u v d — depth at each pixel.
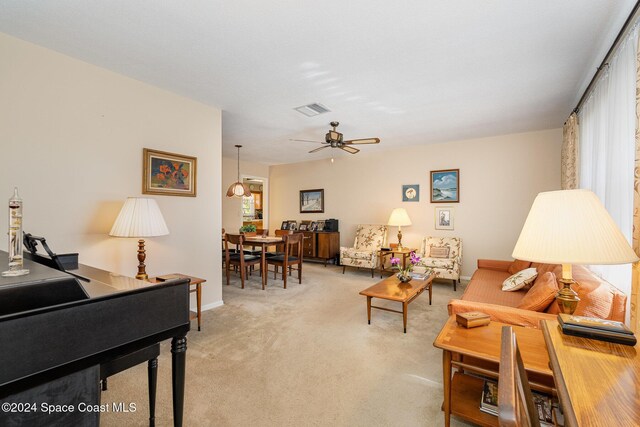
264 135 4.77
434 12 1.83
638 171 1.53
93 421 1.02
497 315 1.83
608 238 1.19
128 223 2.29
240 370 2.13
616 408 0.72
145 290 1.19
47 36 2.11
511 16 1.87
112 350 1.08
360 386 1.95
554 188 4.40
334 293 4.17
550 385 1.49
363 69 2.56
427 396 1.85
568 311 1.36
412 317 3.21
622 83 1.95
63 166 2.34
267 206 7.67
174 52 2.31
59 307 0.94
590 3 1.74
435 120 3.96
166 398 1.82
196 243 3.31
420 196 5.47
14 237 1.16
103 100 2.57
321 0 1.73
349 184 6.39
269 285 4.62
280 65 2.50
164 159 2.99
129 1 1.75
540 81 2.78
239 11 1.84
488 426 1.43
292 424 1.60
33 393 0.89
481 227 4.93
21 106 2.14
